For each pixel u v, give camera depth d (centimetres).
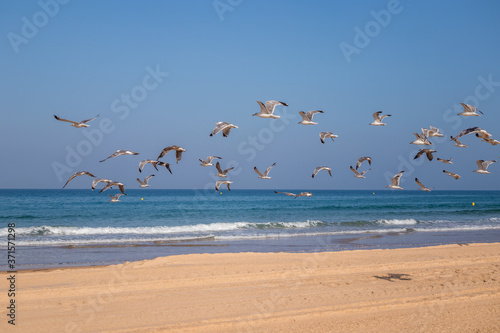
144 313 1403
